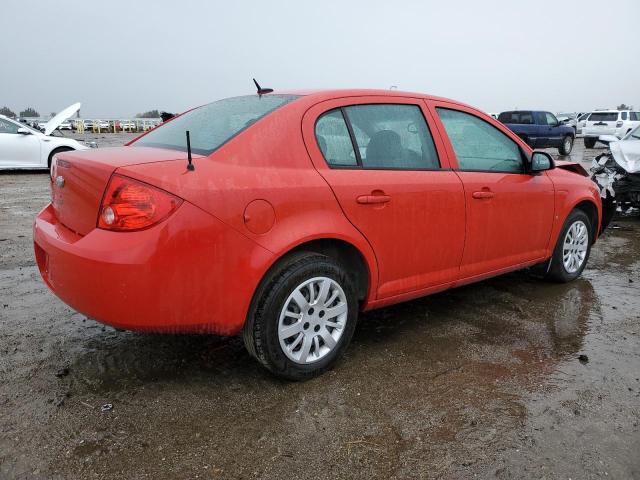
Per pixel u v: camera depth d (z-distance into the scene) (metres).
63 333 3.51
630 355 3.34
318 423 2.55
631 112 24.97
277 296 2.73
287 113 2.93
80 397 2.74
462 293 4.52
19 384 2.85
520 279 4.94
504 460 2.31
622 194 7.71
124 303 2.41
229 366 3.10
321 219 2.84
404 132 3.41
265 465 2.26
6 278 4.68
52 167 3.09
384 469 2.25
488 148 3.92
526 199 4.06
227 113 3.21
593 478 2.21
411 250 3.31
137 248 2.38
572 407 2.72
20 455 2.28
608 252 6.11
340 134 3.09
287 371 2.85
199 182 2.50
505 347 3.44
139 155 2.68
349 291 3.04
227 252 2.55
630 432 2.52
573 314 4.05
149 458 2.29
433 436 2.47
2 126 12.66
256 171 2.69
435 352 3.35
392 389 2.88
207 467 2.24
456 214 3.52
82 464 2.24
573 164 4.98
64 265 2.54
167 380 2.93
